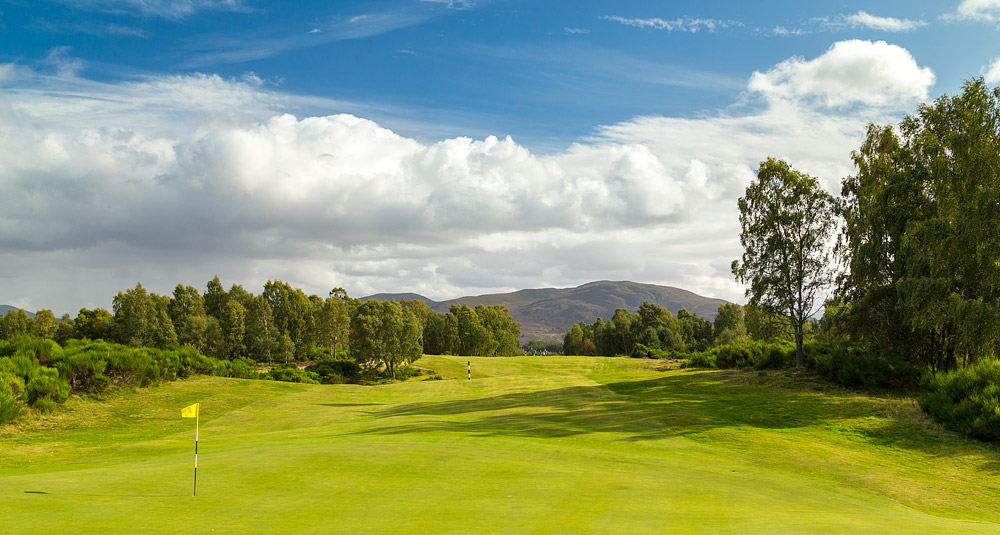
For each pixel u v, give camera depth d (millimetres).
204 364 48688
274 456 15953
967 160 32781
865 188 41531
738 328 107938
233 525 8922
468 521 9727
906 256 34250
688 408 30812
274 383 48344
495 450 18516
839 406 29500
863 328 38031
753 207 45375
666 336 106312
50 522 8586
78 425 28359
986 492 17031
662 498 12531
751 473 17516
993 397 23859
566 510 10867
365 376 66750
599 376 56031
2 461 19312
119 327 94562
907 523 11445
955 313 29984
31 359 32875
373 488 12258
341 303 105875
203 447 20594
